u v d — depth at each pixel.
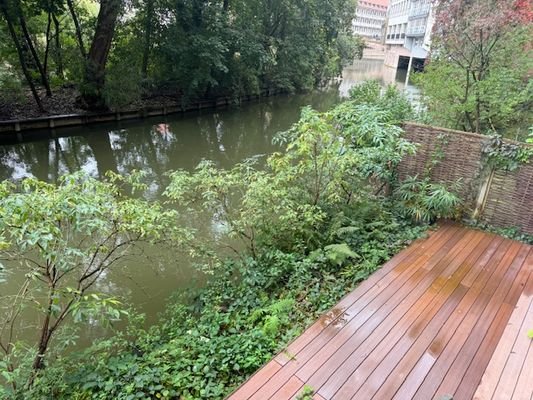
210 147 10.20
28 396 2.26
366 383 2.18
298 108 17.36
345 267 3.52
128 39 12.78
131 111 12.03
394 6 50.41
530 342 2.50
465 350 2.44
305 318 2.88
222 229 4.59
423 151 4.68
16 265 3.49
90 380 2.36
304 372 2.25
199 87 14.15
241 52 14.62
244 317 3.04
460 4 5.49
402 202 4.58
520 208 4.03
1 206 2.25
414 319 2.72
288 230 3.95
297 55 19.03
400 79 27.81
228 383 2.30
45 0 10.14
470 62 5.77
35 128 9.95
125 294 3.79
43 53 11.85
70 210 2.36
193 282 3.80
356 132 4.26
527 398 2.08
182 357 2.52
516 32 5.44
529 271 3.38
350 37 29.77
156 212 2.98
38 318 3.25
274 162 4.23
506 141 4.04
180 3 12.44
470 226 4.28
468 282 3.19
